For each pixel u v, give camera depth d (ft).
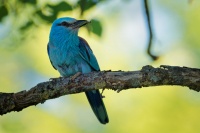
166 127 47.16
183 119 47.37
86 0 36.99
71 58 38.37
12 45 40.73
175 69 28.30
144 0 38.01
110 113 48.08
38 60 50.83
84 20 38.19
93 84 29.40
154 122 47.32
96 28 37.76
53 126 47.98
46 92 29.58
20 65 51.11
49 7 37.09
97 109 37.78
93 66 38.99
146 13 38.22
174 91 48.11
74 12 43.04
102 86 29.30
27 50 50.96
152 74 28.37
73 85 29.60
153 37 38.50
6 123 47.16
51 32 38.99
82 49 38.40
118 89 29.04
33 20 37.86
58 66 39.24
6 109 29.32
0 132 46.91
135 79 28.63
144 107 47.98
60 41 38.40
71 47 38.22
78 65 38.60
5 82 50.96
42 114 48.19
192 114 47.42
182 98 47.88
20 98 29.40
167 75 28.25
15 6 38.01
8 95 29.40
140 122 47.47
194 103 47.70
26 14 38.22
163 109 47.65
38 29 39.42
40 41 50.26
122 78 28.86
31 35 39.52
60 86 29.63
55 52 38.75
